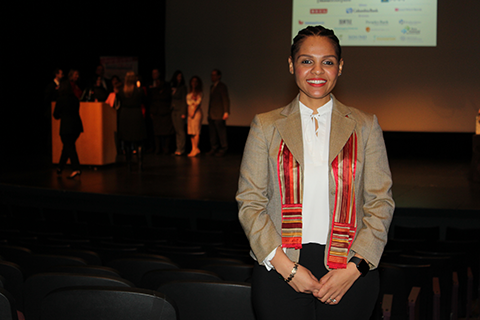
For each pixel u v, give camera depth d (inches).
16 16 333.4
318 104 50.6
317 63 48.6
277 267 46.8
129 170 258.1
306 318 48.6
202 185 216.2
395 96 332.2
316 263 48.9
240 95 362.9
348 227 48.1
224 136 323.9
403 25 322.0
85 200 204.5
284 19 348.5
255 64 357.4
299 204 48.9
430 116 328.5
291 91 352.8
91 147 265.6
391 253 115.7
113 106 273.0
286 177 49.3
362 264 46.6
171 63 374.9
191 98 317.7
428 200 182.9
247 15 355.3
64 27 352.2
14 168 267.0
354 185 48.8
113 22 360.2
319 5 330.0
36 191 209.2
